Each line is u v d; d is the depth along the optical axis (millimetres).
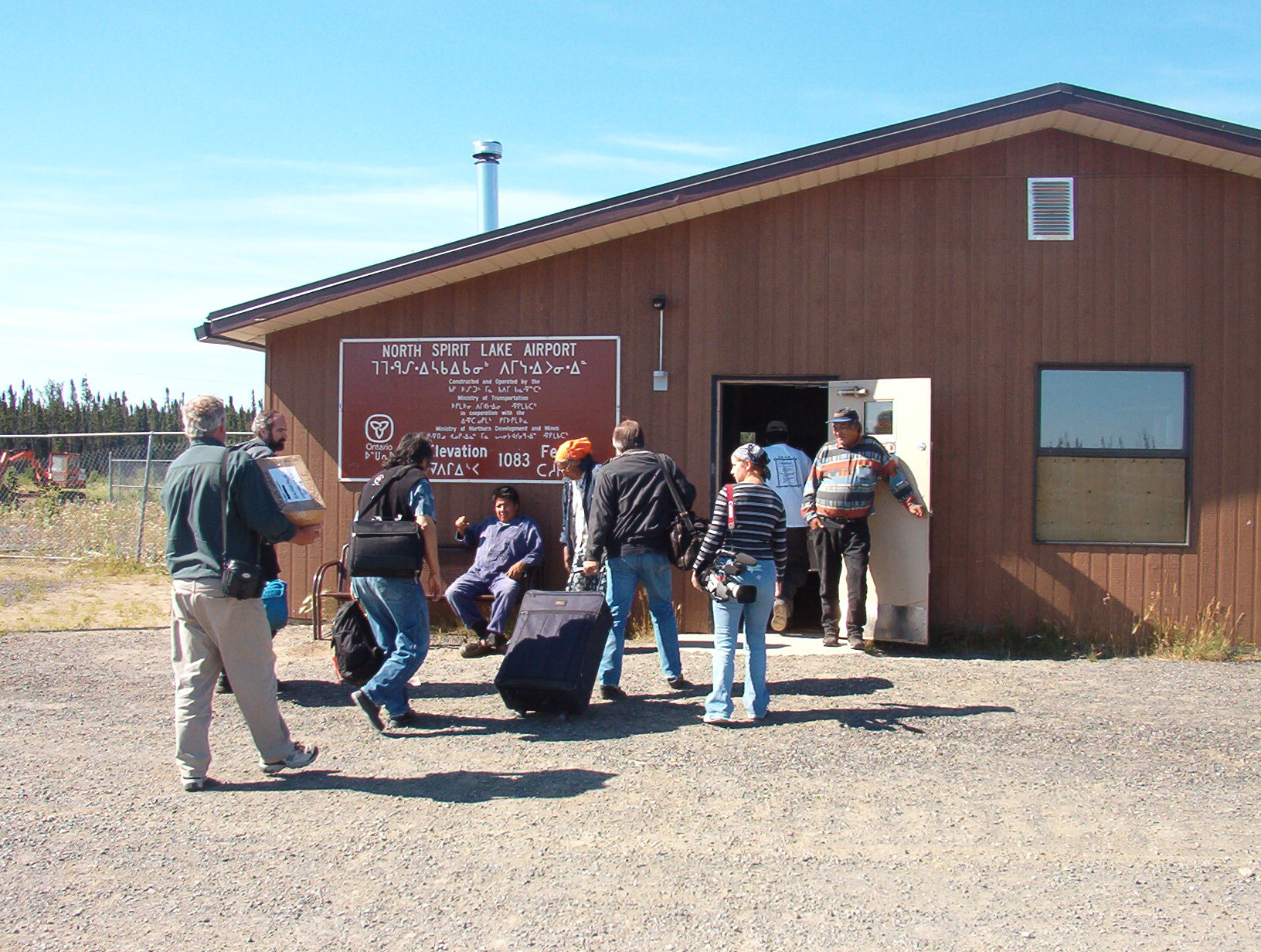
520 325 9320
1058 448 8852
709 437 9117
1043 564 8781
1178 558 8688
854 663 8008
